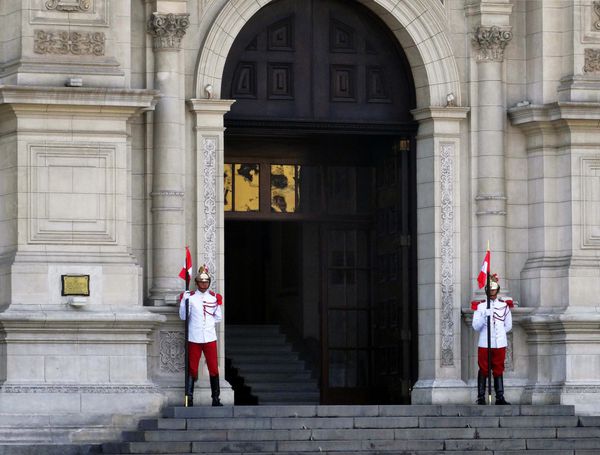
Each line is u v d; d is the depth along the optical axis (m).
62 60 39.97
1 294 39.75
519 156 43.50
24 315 38.94
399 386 43.94
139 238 41.22
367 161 45.38
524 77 43.53
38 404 39.00
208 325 40.28
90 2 40.25
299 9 43.50
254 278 54.09
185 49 41.66
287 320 51.66
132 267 39.94
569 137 42.78
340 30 43.78
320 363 45.16
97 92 39.62
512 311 42.72
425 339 43.09
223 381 41.22
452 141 43.19
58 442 38.81
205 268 40.47
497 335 41.41
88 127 39.91
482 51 43.19
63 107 39.66
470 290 43.06
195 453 37.19
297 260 51.00
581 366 42.19
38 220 39.66
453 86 43.22
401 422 39.19
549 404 42.06
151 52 41.31
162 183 41.06
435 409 40.03
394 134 43.84
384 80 43.97
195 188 41.59
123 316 39.44
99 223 39.91
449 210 43.09
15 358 39.16
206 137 41.62
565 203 42.84
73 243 39.78
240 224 54.28
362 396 45.25
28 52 39.84
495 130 43.09
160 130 41.09
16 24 40.00
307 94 43.44
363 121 43.56
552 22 43.12
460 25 43.44
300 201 44.81
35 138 39.69
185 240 41.44
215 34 41.81
